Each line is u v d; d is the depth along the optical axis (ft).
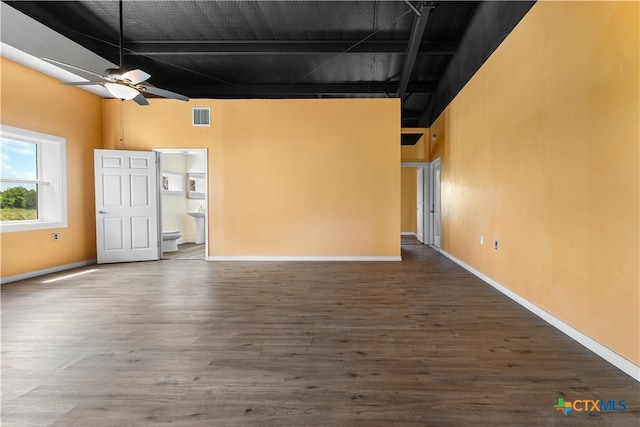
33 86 14.93
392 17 15.12
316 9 14.57
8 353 7.41
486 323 9.13
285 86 23.25
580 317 7.82
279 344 7.87
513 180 11.23
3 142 14.38
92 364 6.91
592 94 7.36
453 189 18.56
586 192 7.58
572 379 6.24
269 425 5.01
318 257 18.99
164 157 25.32
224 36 16.79
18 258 14.38
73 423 5.06
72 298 11.68
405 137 25.18
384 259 18.90
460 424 5.02
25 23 13.28
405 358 7.14
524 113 10.44
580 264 7.80
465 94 16.22
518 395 5.75
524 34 10.43
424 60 19.43
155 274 15.58
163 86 22.82
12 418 5.17
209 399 5.68
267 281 14.14
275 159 18.99
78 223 17.44
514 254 11.18
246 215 19.08
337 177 18.90
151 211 19.12
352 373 6.52
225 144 19.01
